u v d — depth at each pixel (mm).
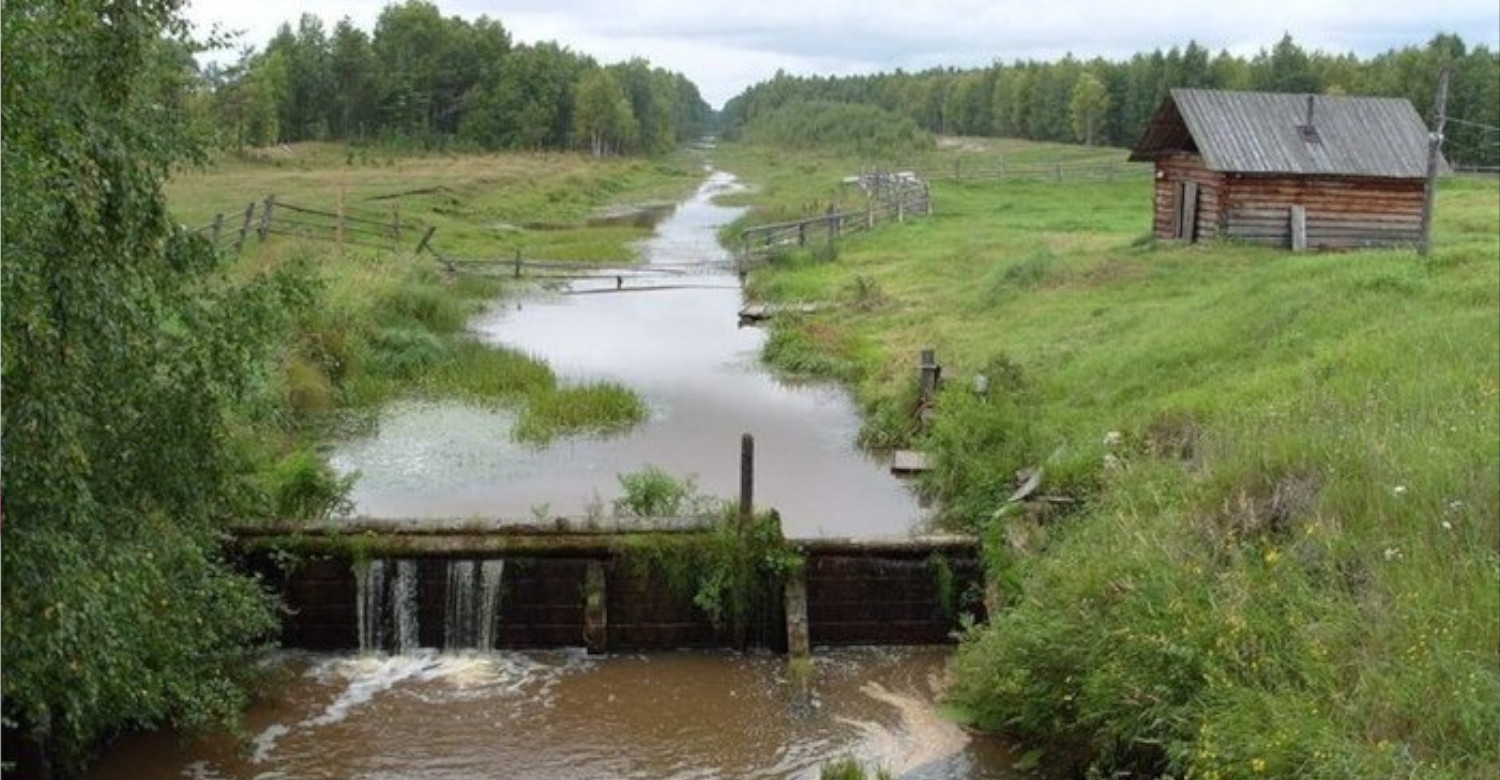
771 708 13602
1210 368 20203
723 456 21953
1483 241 31031
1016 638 12211
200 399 11148
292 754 12477
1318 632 10203
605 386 25375
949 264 37875
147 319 10469
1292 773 8922
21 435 8633
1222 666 10234
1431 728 8891
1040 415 20156
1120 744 10859
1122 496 14188
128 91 10117
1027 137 136125
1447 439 13234
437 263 40688
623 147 134750
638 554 14969
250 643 14602
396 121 109000
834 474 20828
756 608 15125
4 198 7980
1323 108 34125
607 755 12562
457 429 23359
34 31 8336
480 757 12492
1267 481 13117
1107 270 31359
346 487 16828
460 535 15039
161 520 11328
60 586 8664
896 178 65875
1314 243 33031
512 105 114000
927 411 22109
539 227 60531
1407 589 10438
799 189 84312
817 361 28672
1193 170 34906
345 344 26062
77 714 9711
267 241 38188
